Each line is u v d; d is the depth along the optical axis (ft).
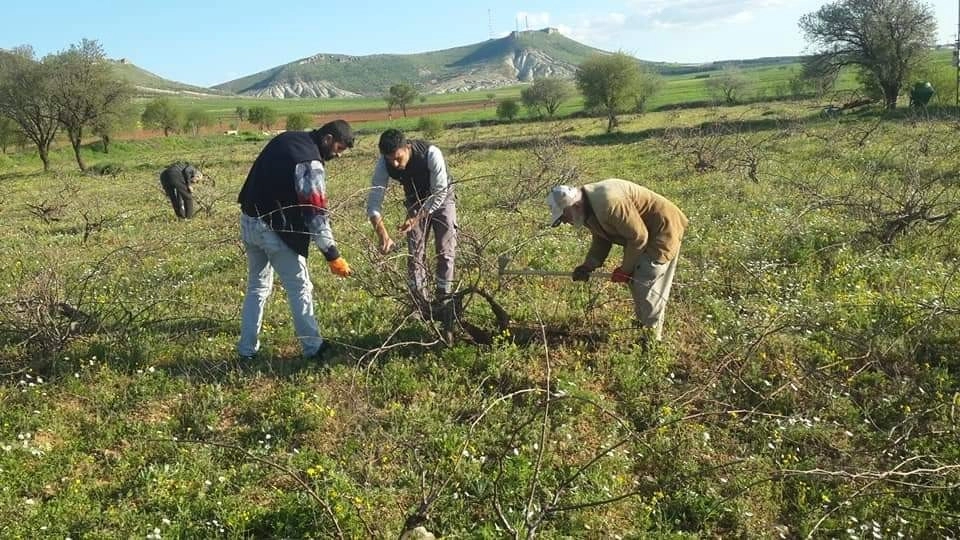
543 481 15.78
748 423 18.29
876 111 122.21
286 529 14.38
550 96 195.42
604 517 14.79
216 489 15.72
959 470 15.61
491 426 17.90
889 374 19.75
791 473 15.38
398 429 17.95
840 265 28.48
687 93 252.83
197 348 23.08
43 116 137.49
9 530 14.17
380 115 302.45
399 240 31.63
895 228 31.50
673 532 14.76
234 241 37.01
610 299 25.08
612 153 87.92
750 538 14.55
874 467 16.21
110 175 111.24
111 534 14.29
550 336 22.82
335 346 22.61
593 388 20.07
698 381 20.26
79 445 17.75
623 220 19.94
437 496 14.02
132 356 22.35
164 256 38.09
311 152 20.70
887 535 14.16
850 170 54.34
